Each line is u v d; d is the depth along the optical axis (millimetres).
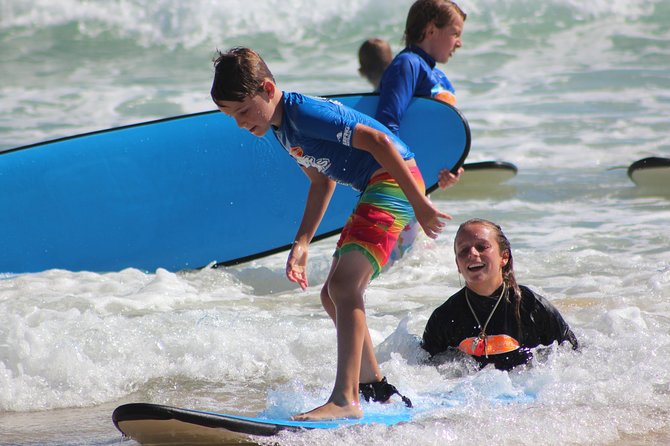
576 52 52062
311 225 12750
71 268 22562
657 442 10547
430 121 21250
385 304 17906
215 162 23703
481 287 12938
